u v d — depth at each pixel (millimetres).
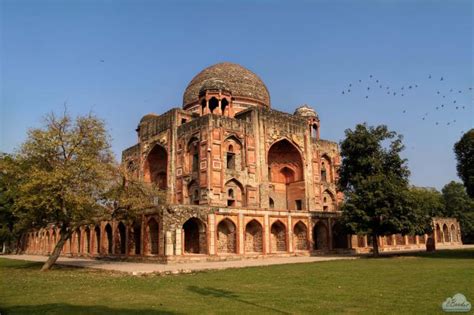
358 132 25219
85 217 18906
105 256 26969
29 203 17250
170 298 8852
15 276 14930
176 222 21906
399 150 25156
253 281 12000
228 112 32094
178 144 31250
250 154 29953
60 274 15734
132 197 19812
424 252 27672
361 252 30453
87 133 18656
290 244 26438
